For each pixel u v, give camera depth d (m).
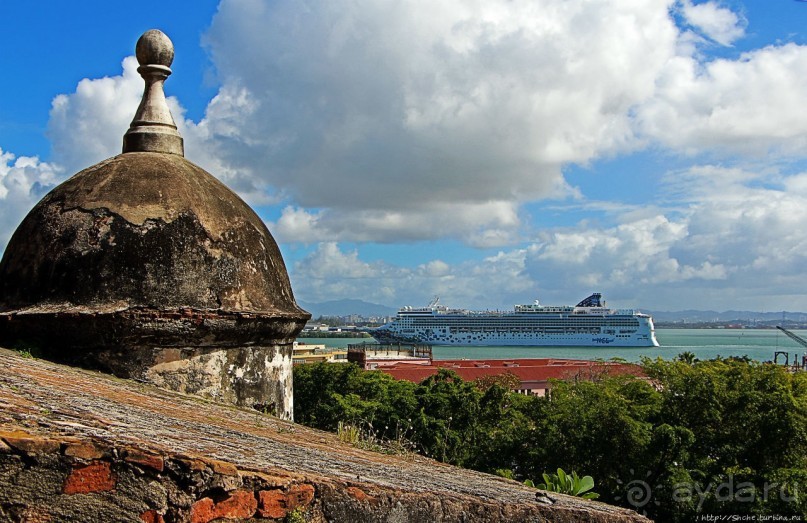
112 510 3.42
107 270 7.92
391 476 5.27
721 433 19.11
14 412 3.75
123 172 8.59
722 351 144.62
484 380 37.28
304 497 4.08
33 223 8.44
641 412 19.80
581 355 124.69
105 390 6.12
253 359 8.60
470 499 5.10
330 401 19.95
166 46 9.70
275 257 9.33
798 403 18.61
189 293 8.10
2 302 8.19
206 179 9.09
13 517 3.23
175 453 3.63
